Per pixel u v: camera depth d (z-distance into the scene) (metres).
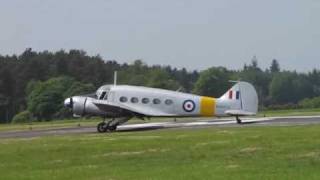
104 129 107.31
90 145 72.75
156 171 48.78
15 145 77.88
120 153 64.50
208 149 64.56
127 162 57.28
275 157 55.75
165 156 60.53
